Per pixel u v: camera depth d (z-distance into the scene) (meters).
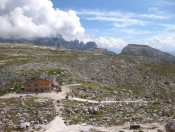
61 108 118.44
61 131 87.12
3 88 176.75
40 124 96.31
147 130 84.25
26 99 142.62
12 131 88.56
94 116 107.00
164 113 105.69
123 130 85.44
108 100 152.75
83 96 156.88
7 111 113.31
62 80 193.25
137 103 135.50
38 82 169.62
